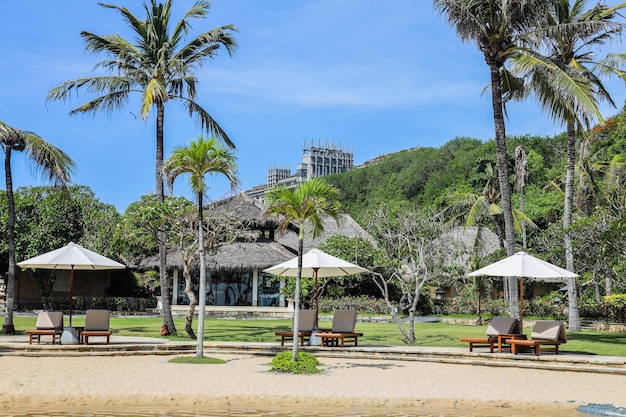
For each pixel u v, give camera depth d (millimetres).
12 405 10852
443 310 37844
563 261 32281
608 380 13789
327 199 15578
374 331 25516
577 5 25047
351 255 34312
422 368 15539
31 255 36688
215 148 15883
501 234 46125
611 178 36094
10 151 21578
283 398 11469
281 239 40531
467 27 20719
